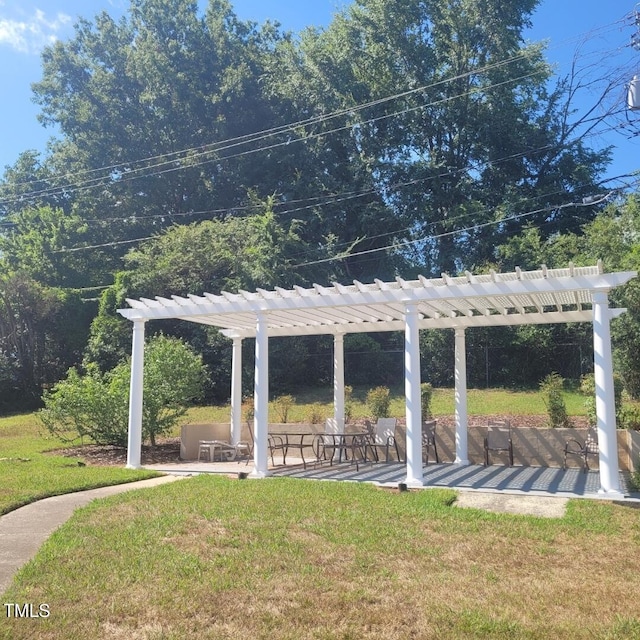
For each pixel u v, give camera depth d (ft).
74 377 48.57
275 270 82.48
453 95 96.48
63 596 15.72
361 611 15.24
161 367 48.83
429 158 97.40
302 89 103.86
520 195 91.15
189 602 15.48
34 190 126.62
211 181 112.16
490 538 21.47
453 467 39.50
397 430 44.55
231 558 18.71
